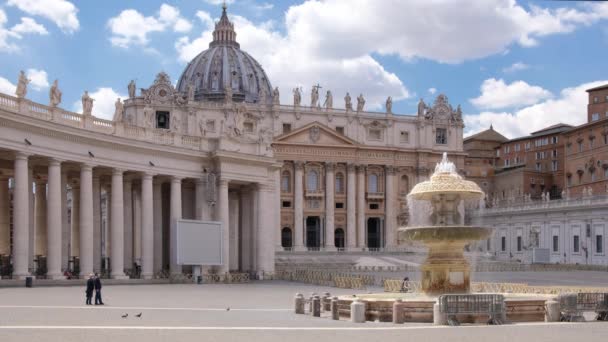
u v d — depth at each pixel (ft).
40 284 159.33
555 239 377.71
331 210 441.68
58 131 166.09
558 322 91.25
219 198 206.39
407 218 459.73
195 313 103.50
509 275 264.72
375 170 458.09
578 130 422.41
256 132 428.15
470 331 79.82
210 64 649.61
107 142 179.52
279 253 398.01
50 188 166.40
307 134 437.17
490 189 525.34
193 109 404.16
